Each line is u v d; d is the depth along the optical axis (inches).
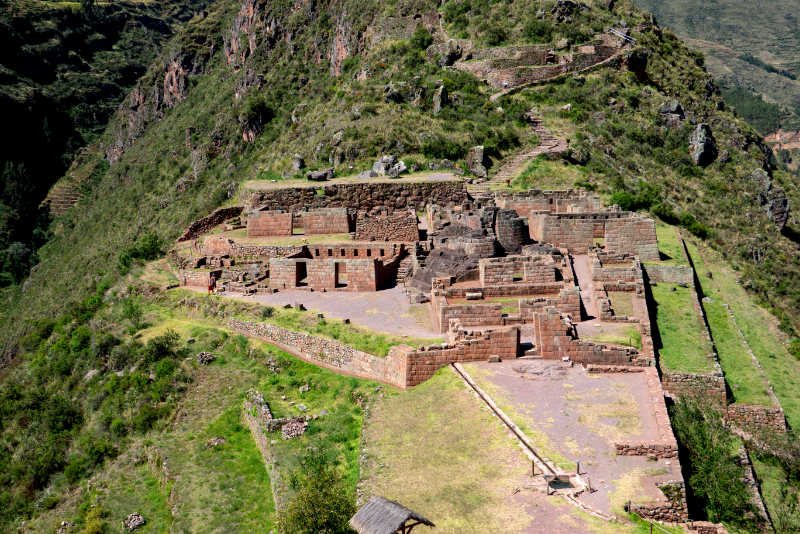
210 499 1642.5
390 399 1737.2
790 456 1756.9
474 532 1149.7
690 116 4859.7
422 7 5969.5
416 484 1321.4
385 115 4347.9
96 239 7711.6
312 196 3400.6
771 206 4217.5
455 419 1536.7
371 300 2375.7
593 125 4407.0
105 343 2561.5
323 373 2042.3
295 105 6879.9
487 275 2224.4
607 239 2465.6
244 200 3572.8
